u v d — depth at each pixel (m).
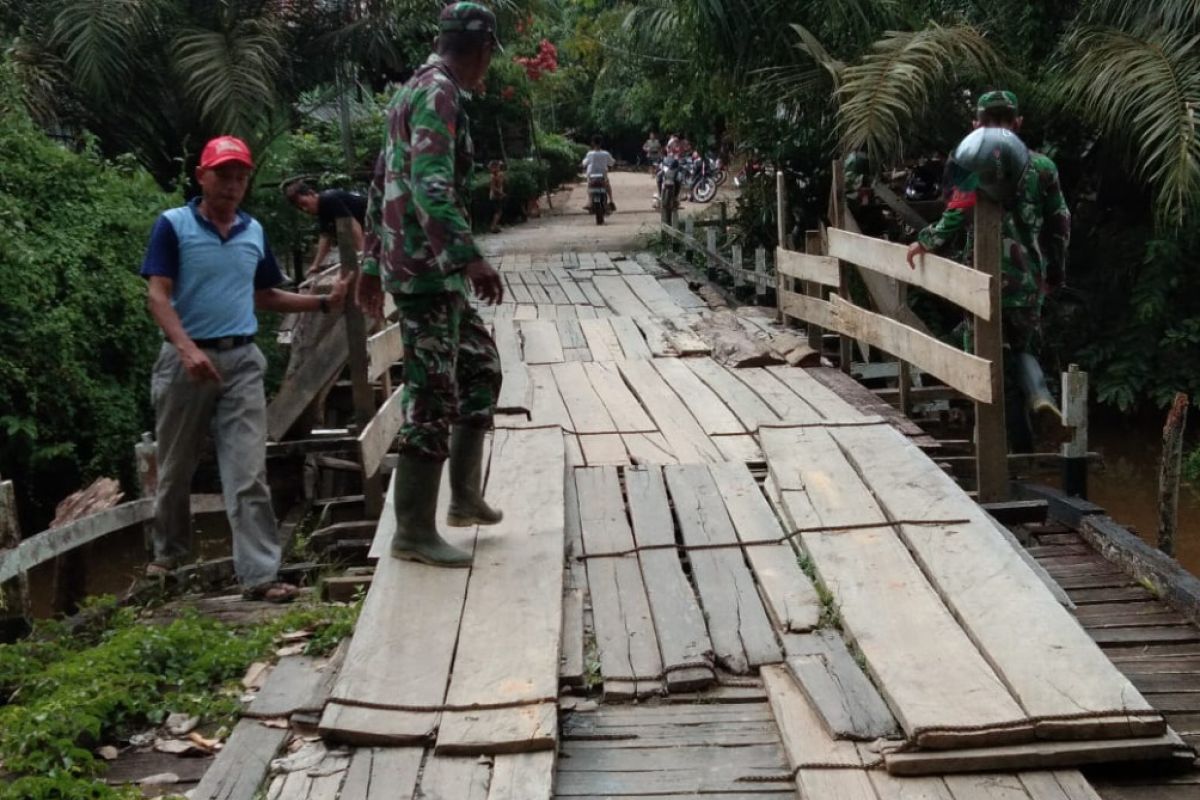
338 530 5.89
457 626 3.88
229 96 12.08
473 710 3.40
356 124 18.56
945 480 5.02
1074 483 5.71
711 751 3.34
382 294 4.63
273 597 5.00
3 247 7.99
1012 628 3.70
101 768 3.44
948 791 3.02
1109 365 10.88
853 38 11.70
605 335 9.27
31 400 8.20
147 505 5.73
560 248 17.39
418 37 15.24
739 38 12.06
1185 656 4.04
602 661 3.78
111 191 9.63
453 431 4.50
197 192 13.74
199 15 12.83
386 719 3.38
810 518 4.70
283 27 13.61
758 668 3.74
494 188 20.38
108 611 4.99
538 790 3.07
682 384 7.39
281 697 3.73
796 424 6.02
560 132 36.56
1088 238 11.55
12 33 12.51
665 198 17.00
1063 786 3.03
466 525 4.60
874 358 10.01
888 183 12.36
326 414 7.86
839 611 3.92
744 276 11.85
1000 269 5.48
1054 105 10.53
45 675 4.00
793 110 12.49
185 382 4.96
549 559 4.36
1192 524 8.89
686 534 4.72
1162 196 9.13
